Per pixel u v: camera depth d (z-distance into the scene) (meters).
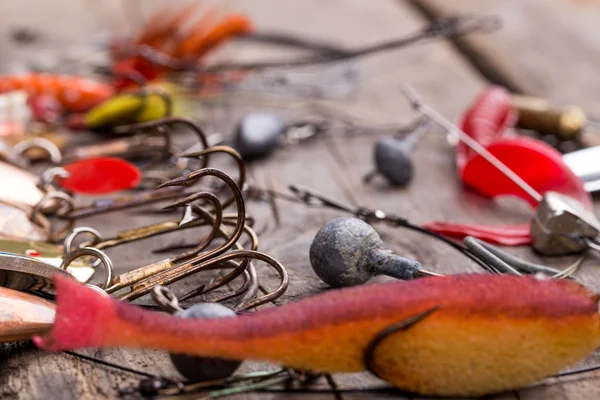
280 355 0.18
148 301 0.21
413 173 0.28
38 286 0.20
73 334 0.18
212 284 0.21
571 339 0.19
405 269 0.21
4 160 0.26
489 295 0.18
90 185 0.24
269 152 0.28
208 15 0.33
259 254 0.21
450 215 0.26
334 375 0.20
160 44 0.32
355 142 0.30
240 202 0.21
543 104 0.30
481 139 0.27
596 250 0.23
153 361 0.20
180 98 0.31
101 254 0.21
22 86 0.29
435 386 0.19
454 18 0.33
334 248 0.21
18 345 0.20
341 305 0.18
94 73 0.32
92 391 0.19
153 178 0.26
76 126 0.29
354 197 0.26
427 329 0.18
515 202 0.26
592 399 0.19
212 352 0.18
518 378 0.19
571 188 0.25
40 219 0.23
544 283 0.19
